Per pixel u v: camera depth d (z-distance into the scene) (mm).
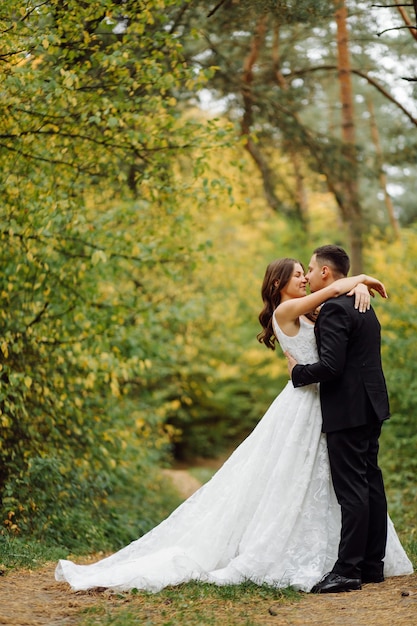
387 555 4305
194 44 9492
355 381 4141
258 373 20484
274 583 3990
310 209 19188
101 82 7051
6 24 5832
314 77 11594
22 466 6859
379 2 8430
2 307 6785
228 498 4316
